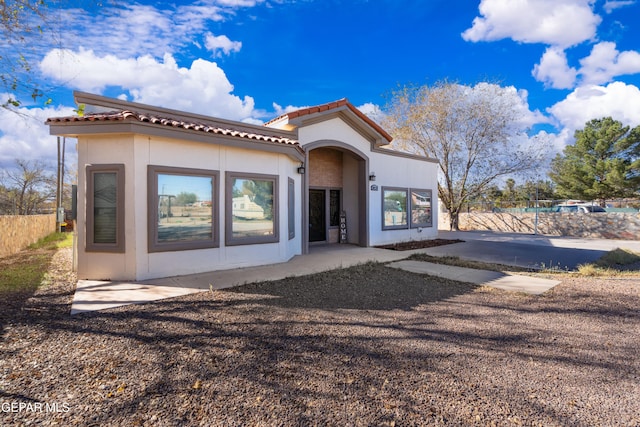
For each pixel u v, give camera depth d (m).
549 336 4.34
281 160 9.22
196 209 7.59
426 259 10.46
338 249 12.57
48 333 4.04
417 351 3.79
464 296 6.34
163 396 2.75
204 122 8.86
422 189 16.16
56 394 2.75
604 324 4.83
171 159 7.18
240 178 8.33
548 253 12.65
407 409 2.66
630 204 27.80
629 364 3.56
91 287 6.28
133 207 6.73
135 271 6.76
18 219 13.23
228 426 2.39
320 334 4.21
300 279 7.36
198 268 7.64
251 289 6.39
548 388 3.04
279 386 2.96
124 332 4.11
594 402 2.83
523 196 33.81
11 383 2.90
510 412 2.66
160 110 8.21
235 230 8.27
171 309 5.05
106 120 6.39
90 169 6.82
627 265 10.67
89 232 6.85
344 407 2.67
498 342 4.11
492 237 18.84
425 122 21.94
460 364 3.49
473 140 21.28
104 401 2.66
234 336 4.07
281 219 9.30
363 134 13.19
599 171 29.72
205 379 3.04
